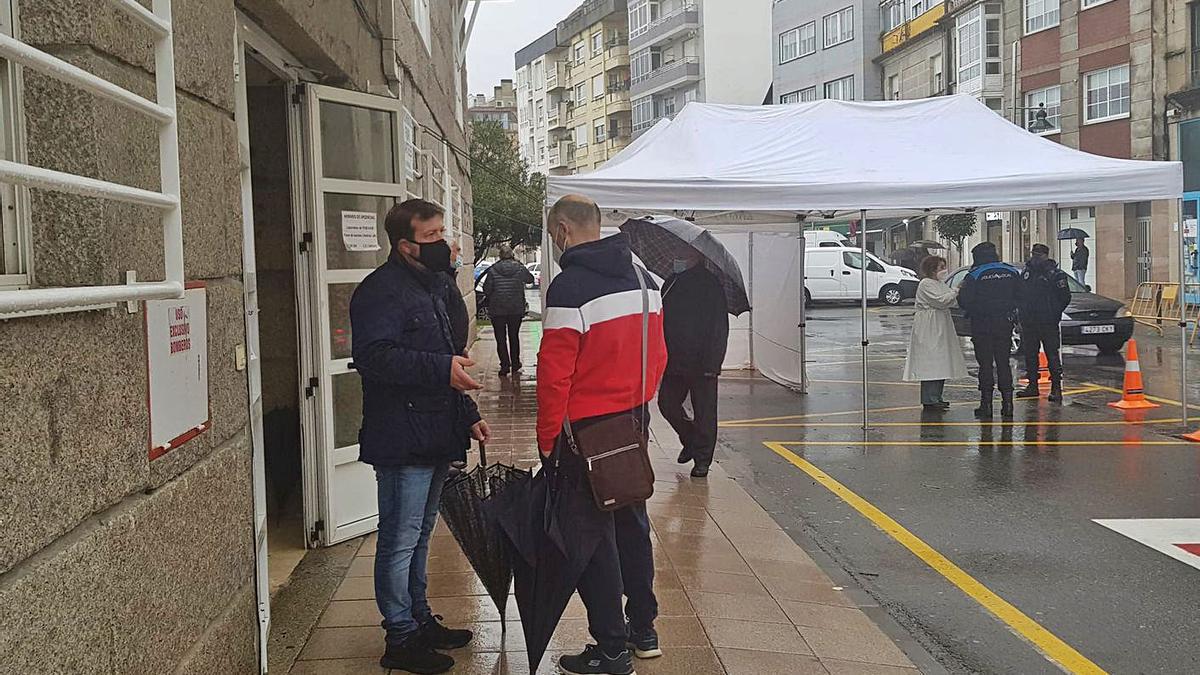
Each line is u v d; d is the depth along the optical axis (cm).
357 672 408
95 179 244
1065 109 3019
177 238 270
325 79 615
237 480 348
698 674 418
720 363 788
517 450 904
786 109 1098
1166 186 947
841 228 4297
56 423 223
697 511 692
